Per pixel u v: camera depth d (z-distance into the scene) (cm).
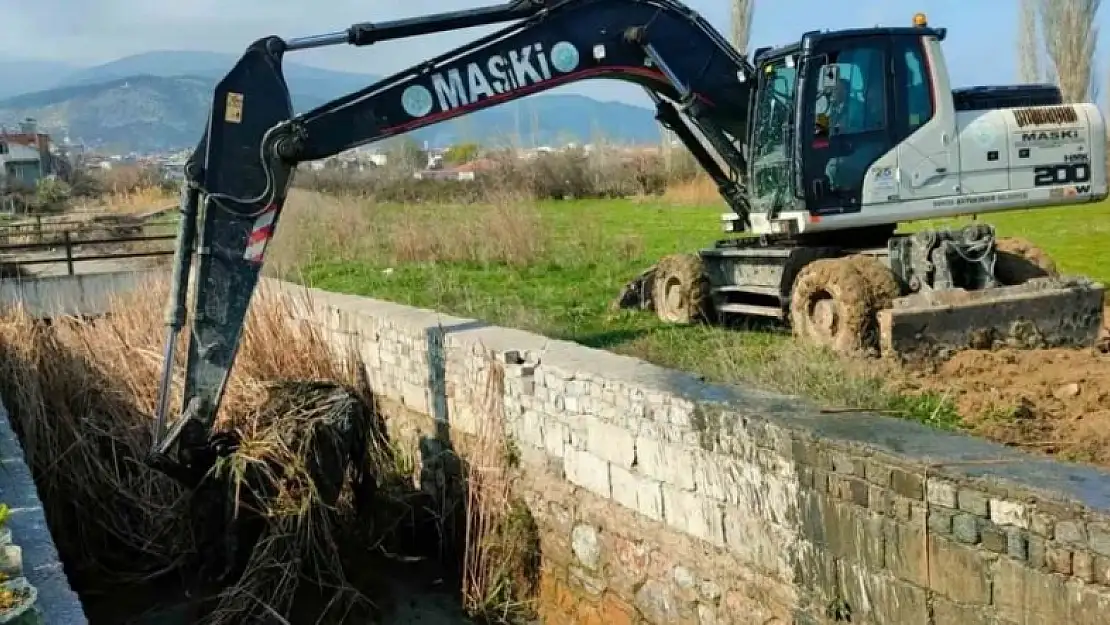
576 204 2873
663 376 688
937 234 804
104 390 982
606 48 922
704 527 621
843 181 855
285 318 1069
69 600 452
